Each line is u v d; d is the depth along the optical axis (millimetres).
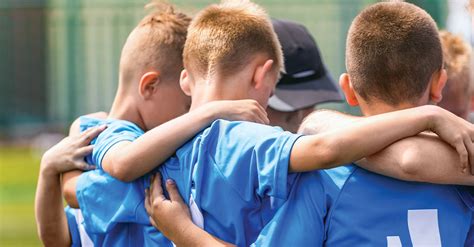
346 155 5414
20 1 41062
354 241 5566
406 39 5785
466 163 5406
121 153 6191
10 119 42125
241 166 5777
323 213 5625
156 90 6965
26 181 34219
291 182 5652
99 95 38219
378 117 5492
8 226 23281
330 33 35406
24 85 41875
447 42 8172
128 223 6422
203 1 33812
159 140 6039
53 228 6977
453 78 8016
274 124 8008
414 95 5797
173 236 5934
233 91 6273
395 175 5477
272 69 6438
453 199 5641
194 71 6445
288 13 35969
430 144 5449
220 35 6352
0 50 41969
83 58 38156
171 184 6066
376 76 5809
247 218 5832
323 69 8328
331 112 6086
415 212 5562
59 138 39656
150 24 7152
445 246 5582
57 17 39688
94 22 38125
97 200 6402
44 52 41531
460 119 5500
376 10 5977
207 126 6055
